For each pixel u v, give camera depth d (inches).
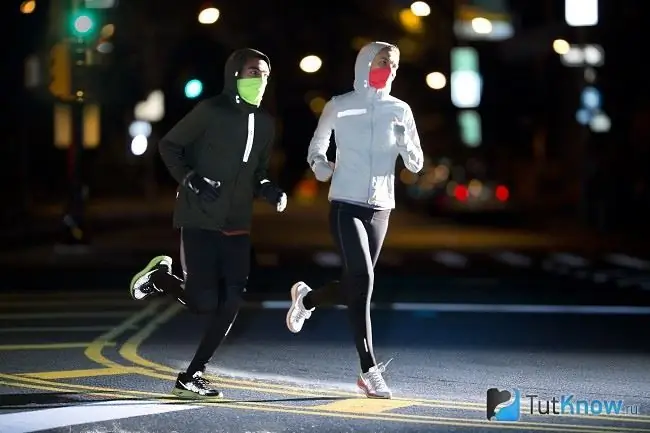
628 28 2209.6
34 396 562.9
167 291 573.0
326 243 1877.5
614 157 2304.4
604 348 755.4
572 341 785.6
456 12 3161.9
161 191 4025.6
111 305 971.3
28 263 1432.1
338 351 731.4
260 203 3651.6
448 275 1295.5
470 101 3142.2
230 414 526.3
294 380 625.6
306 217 2898.6
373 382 571.5
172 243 1840.6
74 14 1595.7
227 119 551.5
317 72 3690.9
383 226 580.4
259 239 1972.2
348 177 573.6
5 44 2282.2
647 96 2247.8
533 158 3243.1
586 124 2311.8
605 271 1382.9
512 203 2471.7
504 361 700.7
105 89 1638.8
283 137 4665.4
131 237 1989.4
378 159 573.9
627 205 2281.0
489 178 2571.4
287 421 512.7
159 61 2292.1
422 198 2888.8
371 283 571.5
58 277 1234.0
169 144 551.8
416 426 506.0
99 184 3759.8
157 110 2277.3
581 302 1019.9
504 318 906.1
